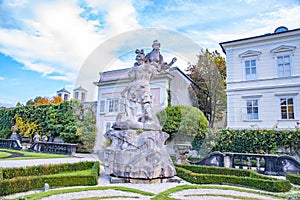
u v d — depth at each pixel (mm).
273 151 13031
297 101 17250
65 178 6223
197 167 8492
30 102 39812
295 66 17594
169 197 5066
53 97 37156
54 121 20922
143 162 6883
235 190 5902
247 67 19375
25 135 24047
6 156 12195
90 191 5570
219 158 9547
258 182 6262
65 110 19688
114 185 6387
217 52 20484
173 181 7074
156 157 7023
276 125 16188
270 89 18250
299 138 12523
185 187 6055
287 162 8523
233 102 19422
